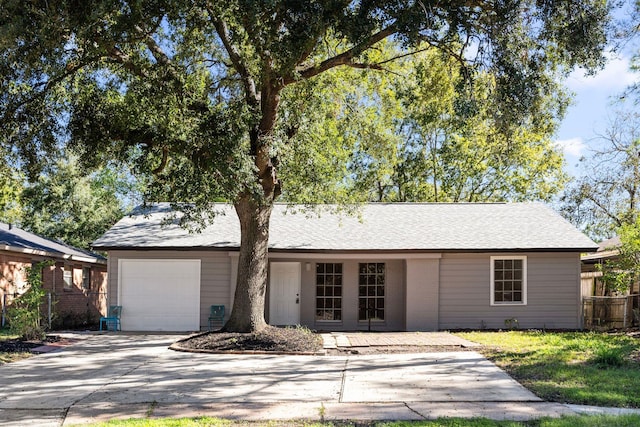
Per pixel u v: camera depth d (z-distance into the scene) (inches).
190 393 372.8
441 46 538.6
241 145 513.0
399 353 530.6
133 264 761.6
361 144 834.8
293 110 659.4
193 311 757.3
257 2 411.5
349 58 585.6
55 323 847.1
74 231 1392.7
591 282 950.4
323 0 435.2
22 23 409.1
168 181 540.4
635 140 986.1
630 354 492.7
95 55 497.7
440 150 1359.5
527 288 757.3
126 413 324.2
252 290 612.1
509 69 470.3
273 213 869.2
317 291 779.4
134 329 754.8
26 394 374.6
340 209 764.0
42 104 552.1
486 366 448.8
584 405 324.5
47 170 623.2
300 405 336.8
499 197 1427.2
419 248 741.3
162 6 451.5
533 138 1275.8
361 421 299.3
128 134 553.0
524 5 465.7
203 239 770.8
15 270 795.4
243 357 523.5
